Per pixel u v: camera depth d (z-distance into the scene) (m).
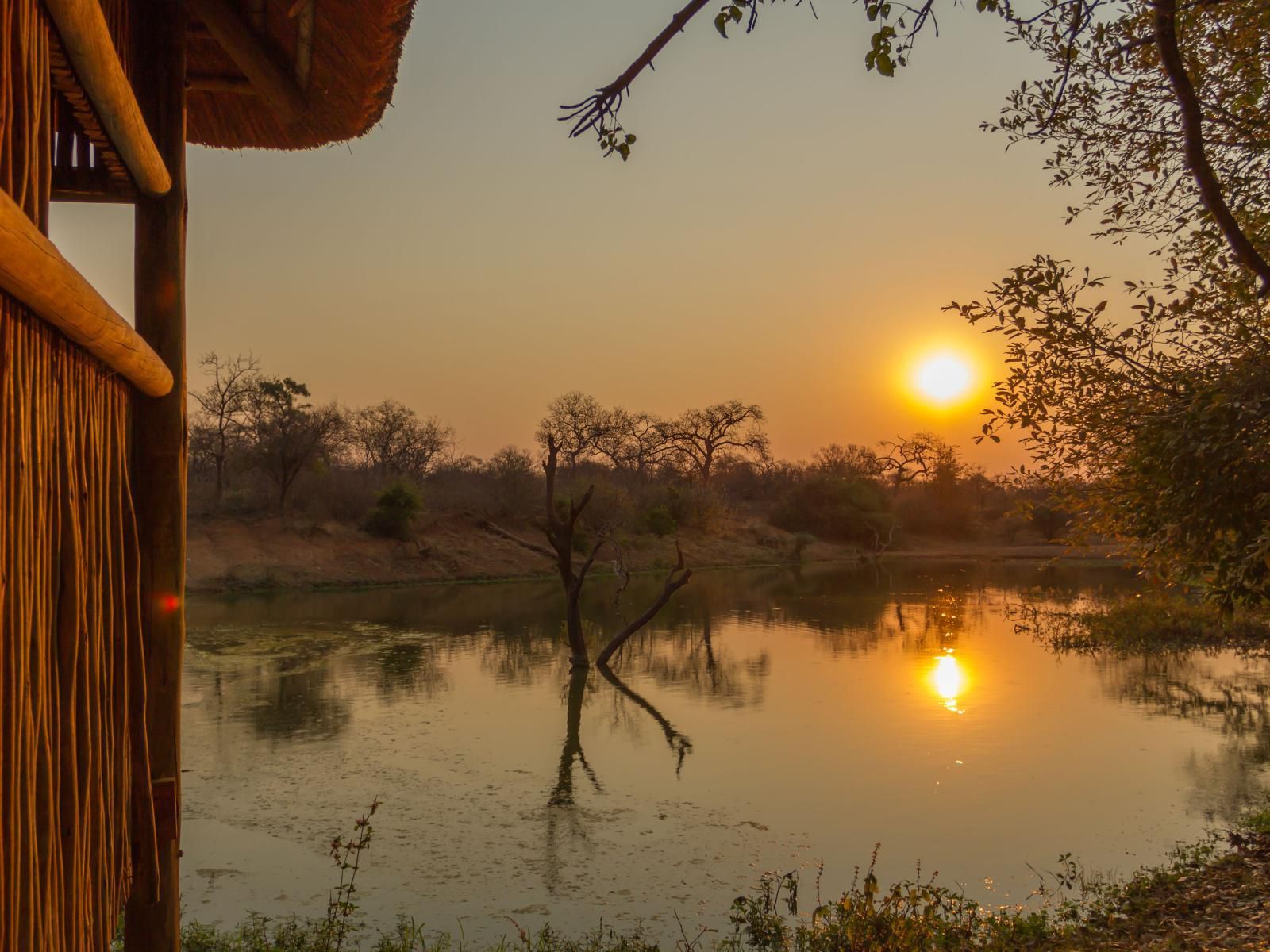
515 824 10.23
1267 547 5.13
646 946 6.97
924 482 78.75
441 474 59.09
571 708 16.00
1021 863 8.95
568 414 71.62
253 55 4.04
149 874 3.18
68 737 2.23
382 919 7.78
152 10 3.80
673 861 9.19
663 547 51.88
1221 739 13.43
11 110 1.90
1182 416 5.63
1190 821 10.02
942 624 26.62
